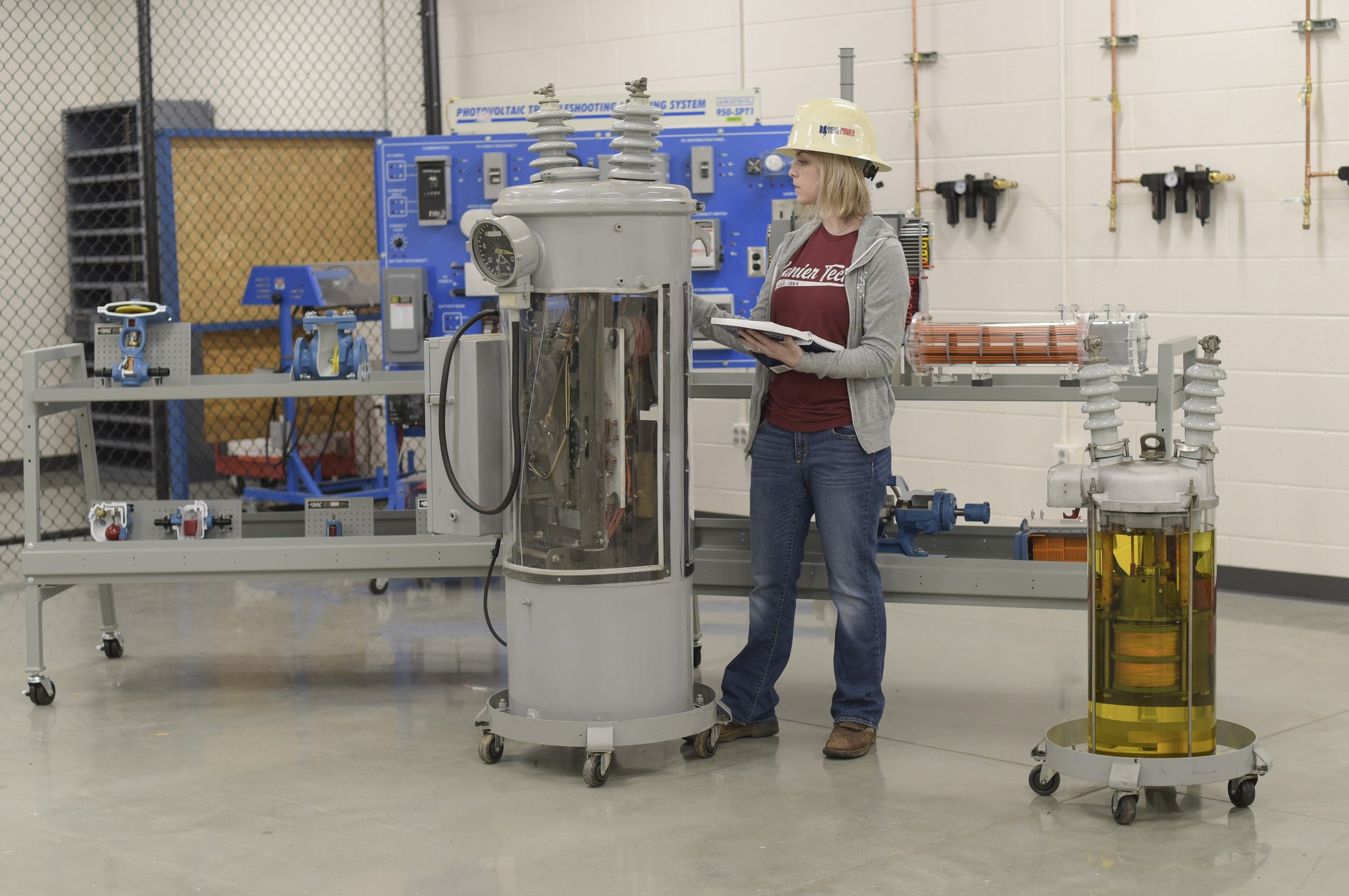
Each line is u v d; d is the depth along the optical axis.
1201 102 5.09
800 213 3.39
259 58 7.95
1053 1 5.38
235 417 7.89
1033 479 5.63
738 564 3.70
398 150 5.48
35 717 3.79
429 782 3.23
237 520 4.18
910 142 5.82
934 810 3.00
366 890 2.62
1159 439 2.97
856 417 3.20
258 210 7.75
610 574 3.19
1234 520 5.16
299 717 3.77
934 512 3.73
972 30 5.60
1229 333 5.11
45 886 2.66
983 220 5.63
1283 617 4.77
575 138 5.30
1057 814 2.97
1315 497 4.98
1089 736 3.05
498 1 7.09
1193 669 2.92
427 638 4.66
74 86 8.31
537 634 3.24
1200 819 2.92
